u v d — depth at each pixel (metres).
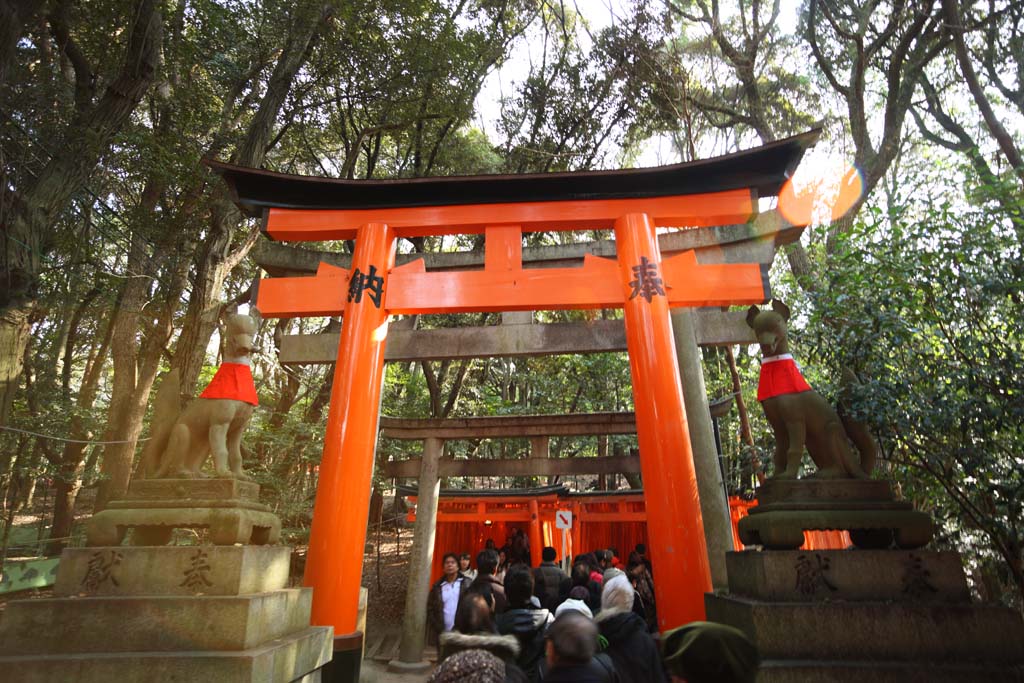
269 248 8.45
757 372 14.06
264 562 4.41
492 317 18.81
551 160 18.14
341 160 19.80
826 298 6.75
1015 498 5.32
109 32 10.36
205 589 4.02
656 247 7.12
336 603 5.87
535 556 15.04
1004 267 6.04
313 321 25.80
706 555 5.78
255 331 5.20
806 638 3.84
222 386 4.86
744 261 7.86
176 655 3.59
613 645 3.89
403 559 20.80
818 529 4.23
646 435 6.24
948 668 3.65
